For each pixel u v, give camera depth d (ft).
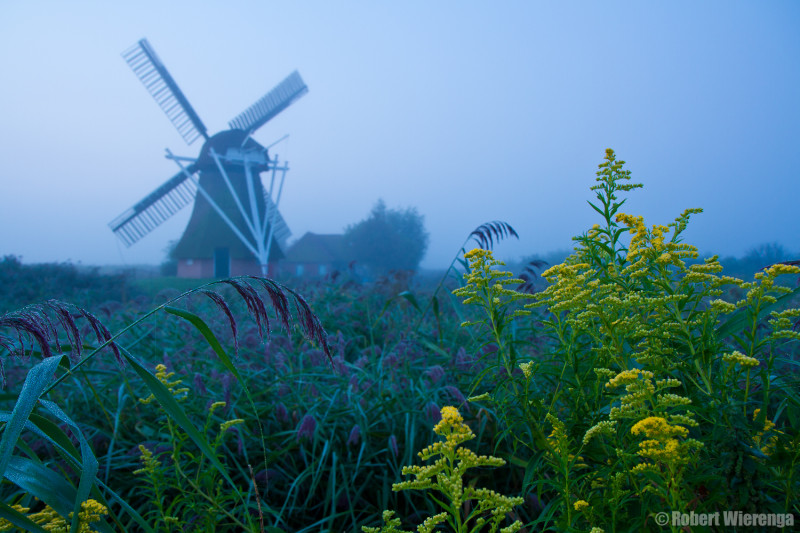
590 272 7.39
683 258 6.75
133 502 10.01
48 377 4.64
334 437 11.12
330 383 14.25
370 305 25.50
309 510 10.53
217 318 18.72
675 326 6.22
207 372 14.11
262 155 173.17
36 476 4.67
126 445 11.38
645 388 5.13
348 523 9.96
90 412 12.57
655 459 4.72
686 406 5.68
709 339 6.07
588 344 7.26
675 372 6.63
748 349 6.09
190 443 10.27
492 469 9.55
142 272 170.71
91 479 4.44
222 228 168.35
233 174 171.01
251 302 5.89
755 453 4.95
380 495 10.25
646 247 6.92
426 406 10.58
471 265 7.72
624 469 5.51
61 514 4.62
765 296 5.87
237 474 10.53
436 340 16.89
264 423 11.62
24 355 6.15
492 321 7.66
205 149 165.78
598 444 6.35
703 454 6.02
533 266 17.24
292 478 10.66
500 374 9.54
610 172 7.47
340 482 10.55
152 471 7.48
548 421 6.99
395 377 13.23
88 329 15.07
